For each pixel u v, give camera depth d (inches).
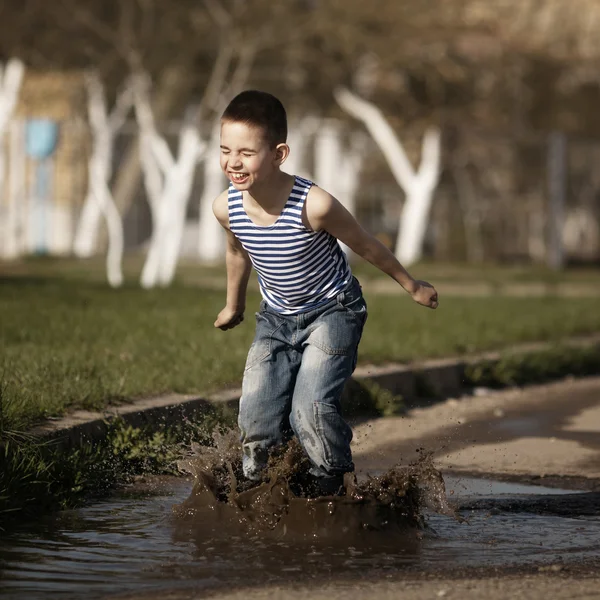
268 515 476.4
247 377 479.5
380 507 474.9
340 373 465.4
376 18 2407.7
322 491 478.6
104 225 2974.9
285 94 2591.0
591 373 1104.2
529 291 2148.1
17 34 2142.0
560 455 681.0
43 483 509.7
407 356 960.3
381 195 3607.3
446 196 3656.5
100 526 480.1
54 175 2888.8
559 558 440.5
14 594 382.3
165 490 556.7
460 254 3597.4
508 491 583.5
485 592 386.3
